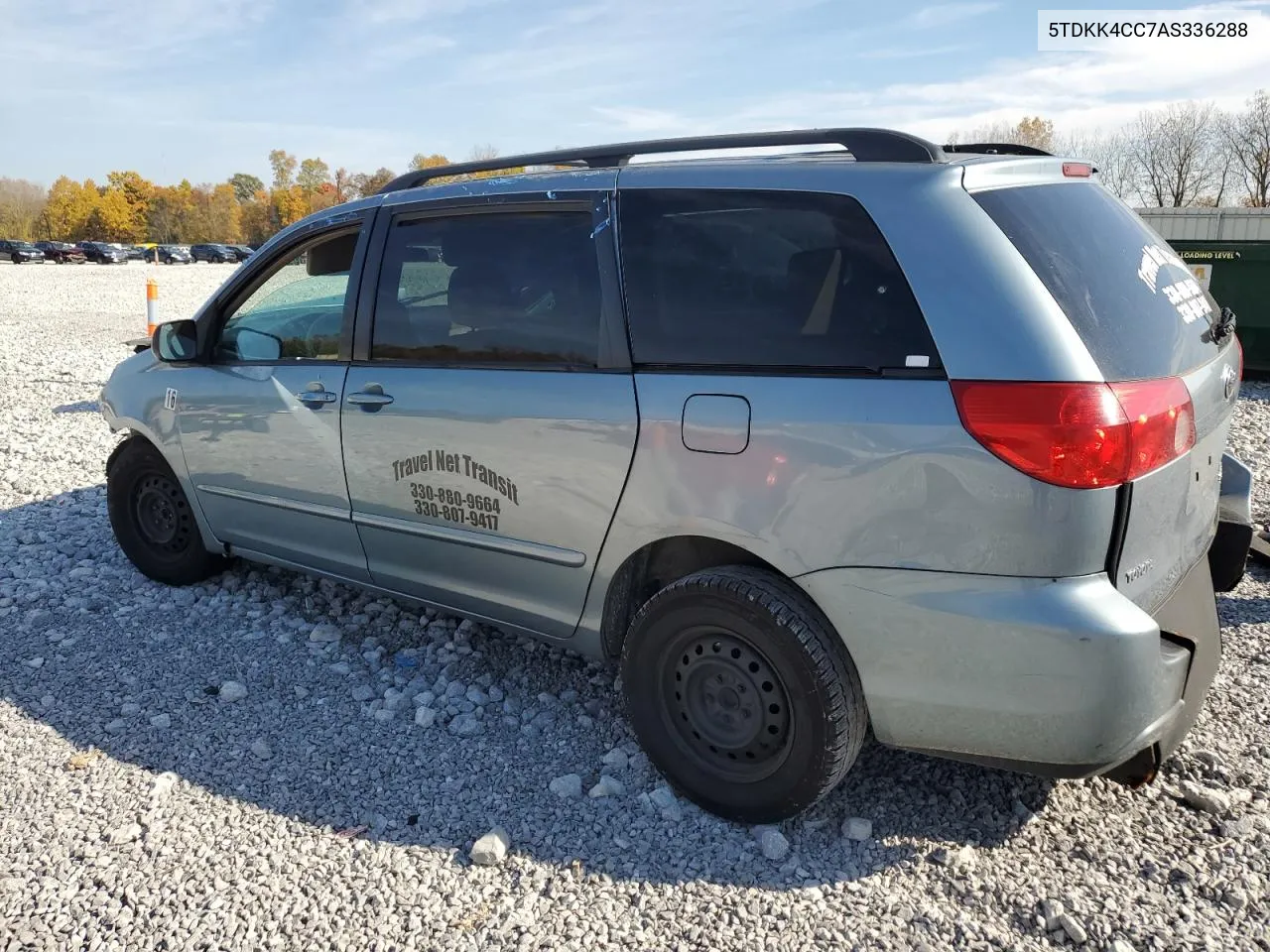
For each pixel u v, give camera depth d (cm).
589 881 264
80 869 269
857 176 263
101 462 721
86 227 11662
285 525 402
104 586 470
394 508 354
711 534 273
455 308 333
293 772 316
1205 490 282
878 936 241
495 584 337
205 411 414
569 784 303
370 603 446
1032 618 231
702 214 284
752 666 272
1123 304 260
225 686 363
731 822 286
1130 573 241
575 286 304
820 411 253
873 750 322
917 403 241
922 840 277
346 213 374
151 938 244
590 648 322
